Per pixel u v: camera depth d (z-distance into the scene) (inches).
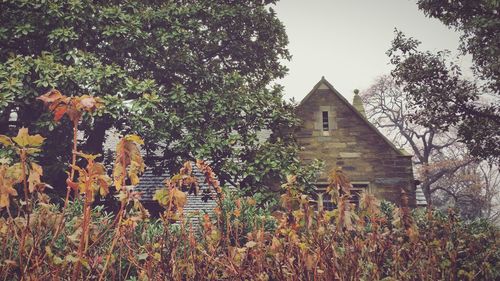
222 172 458.0
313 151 570.9
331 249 141.2
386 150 567.2
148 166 485.4
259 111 471.8
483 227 359.9
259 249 142.1
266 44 577.0
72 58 418.0
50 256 92.1
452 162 1396.4
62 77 378.3
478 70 582.2
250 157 463.8
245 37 570.9
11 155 329.1
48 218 110.3
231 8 530.6
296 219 133.2
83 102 86.0
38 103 401.7
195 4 514.9
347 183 132.7
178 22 478.0
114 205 402.6
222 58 590.6
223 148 447.2
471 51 565.0
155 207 545.0
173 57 486.6
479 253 296.0
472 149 594.2
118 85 406.3
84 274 117.9
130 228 115.0
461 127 591.8
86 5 416.5
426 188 1419.8
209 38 515.8
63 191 423.2
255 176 428.8
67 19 404.5
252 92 500.1
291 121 500.4
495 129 559.5
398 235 175.6
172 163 476.7
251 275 138.6
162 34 466.0
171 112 432.5
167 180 120.6
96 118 396.8
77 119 87.9
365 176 559.5
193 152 436.8
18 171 91.4
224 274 139.6
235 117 462.6
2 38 395.2
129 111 396.2
